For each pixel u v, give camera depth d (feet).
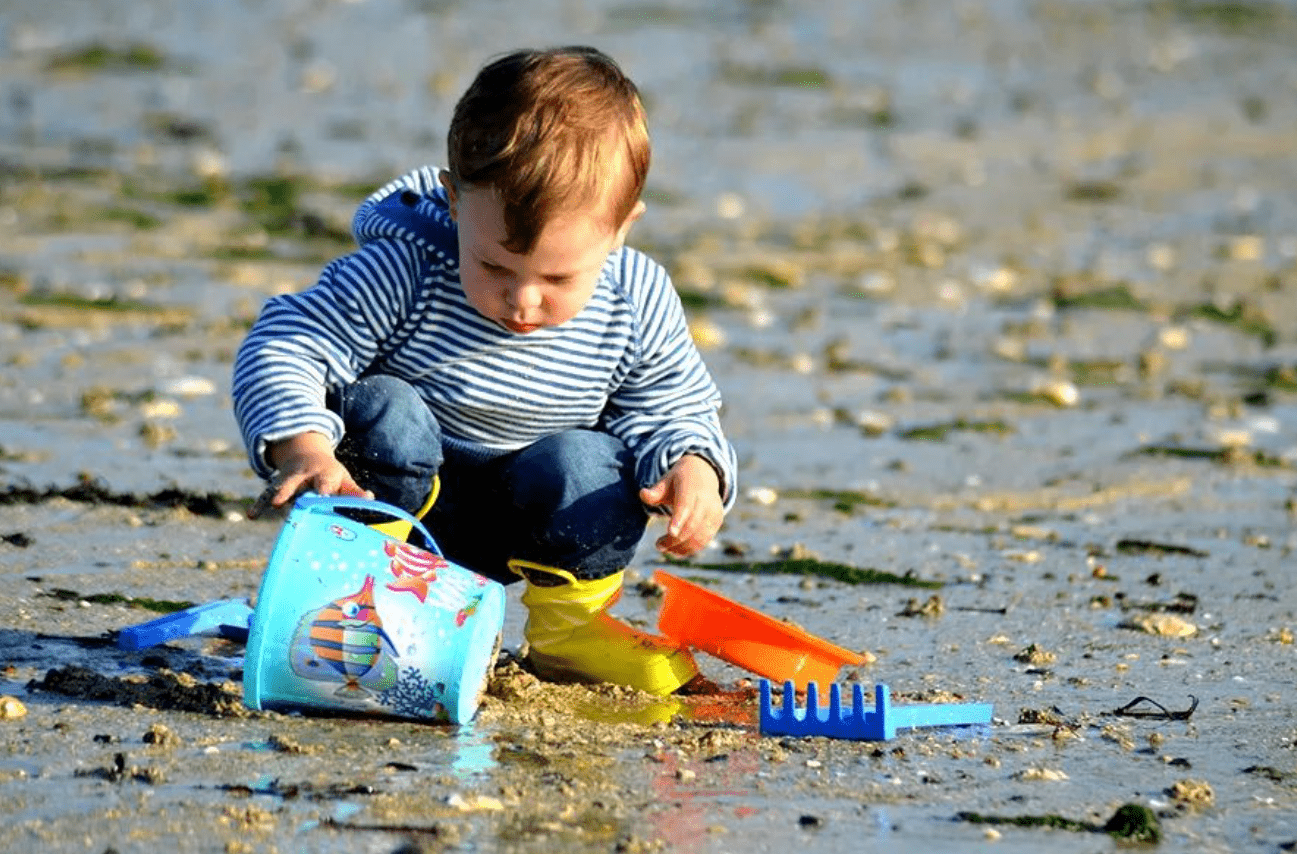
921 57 246.47
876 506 75.15
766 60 233.35
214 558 60.59
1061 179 179.11
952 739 44.52
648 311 47.34
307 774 39.11
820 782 40.50
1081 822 38.58
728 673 50.80
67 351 93.97
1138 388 102.94
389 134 174.81
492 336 45.55
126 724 42.29
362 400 45.44
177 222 131.95
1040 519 74.08
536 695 46.60
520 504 47.06
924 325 118.01
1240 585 63.62
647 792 39.14
